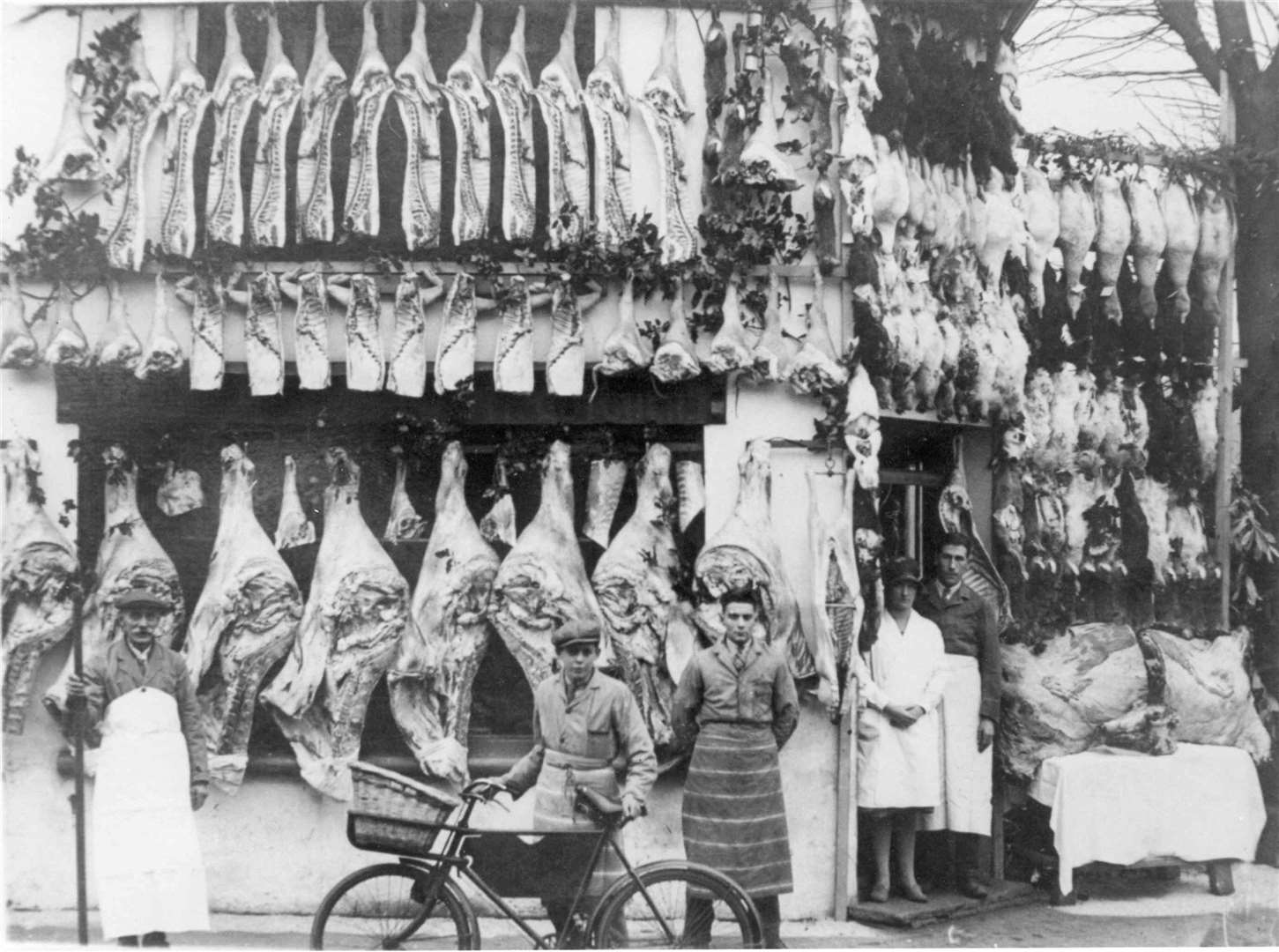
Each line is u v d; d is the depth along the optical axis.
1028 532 8.32
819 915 7.37
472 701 7.65
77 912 7.31
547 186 7.61
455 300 7.32
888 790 7.34
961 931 7.23
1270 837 8.90
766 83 7.63
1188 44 10.32
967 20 8.26
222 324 7.41
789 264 7.53
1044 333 8.73
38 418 7.54
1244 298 9.58
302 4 7.71
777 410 7.53
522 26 7.68
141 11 7.64
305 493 7.66
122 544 7.41
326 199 7.39
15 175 7.54
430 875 5.89
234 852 7.39
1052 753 7.82
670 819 7.38
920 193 7.84
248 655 7.29
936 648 7.54
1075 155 8.80
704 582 7.23
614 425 7.57
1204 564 9.01
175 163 7.45
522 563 7.27
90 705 6.86
